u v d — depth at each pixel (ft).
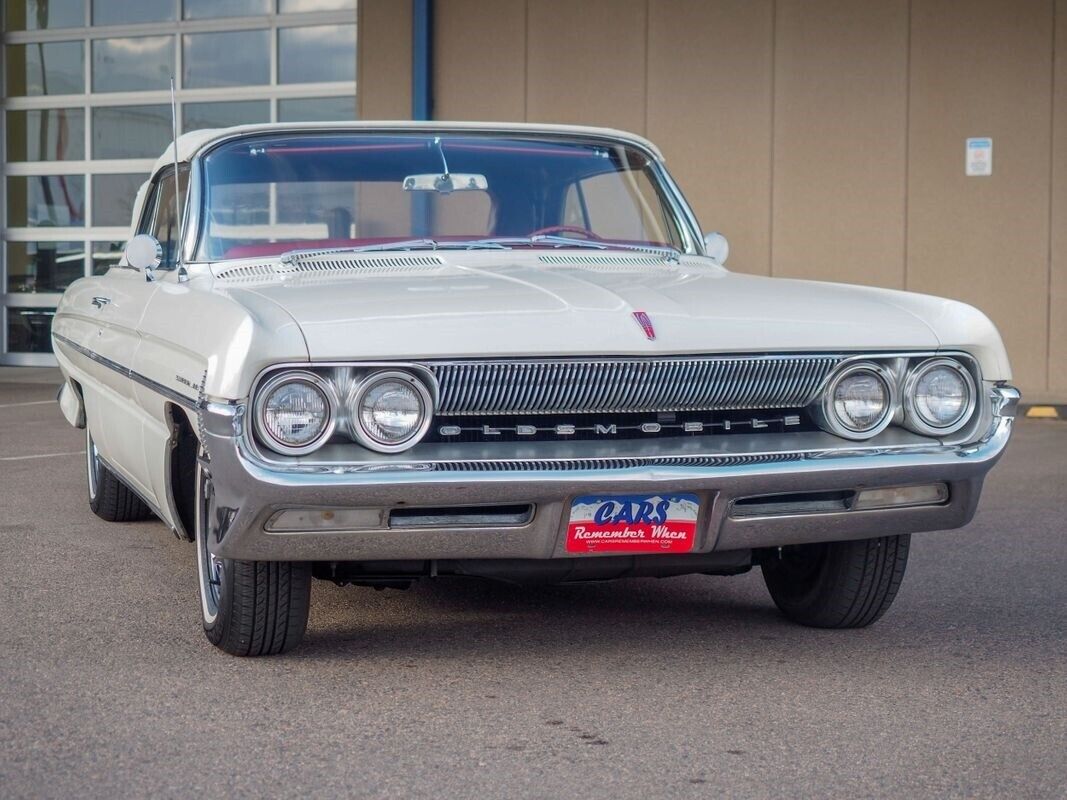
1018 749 10.88
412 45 45.19
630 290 13.30
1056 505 23.61
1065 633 14.67
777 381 12.60
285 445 11.57
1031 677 12.95
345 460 11.62
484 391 11.86
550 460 11.93
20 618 14.93
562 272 14.51
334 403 11.62
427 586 16.80
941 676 12.97
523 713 11.75
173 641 14.01
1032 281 42.04
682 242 17.24
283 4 50.98
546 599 16.19
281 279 13.98
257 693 12.25
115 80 53.16
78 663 13.16
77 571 17.43
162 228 17.35
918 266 42.65
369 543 11.98
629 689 12.48
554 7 44.47
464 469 11.71
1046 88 41.65
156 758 10.56
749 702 12.11
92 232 53.72
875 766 10.47
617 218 16.93
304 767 10.39
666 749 10.84
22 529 20.48
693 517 12.42
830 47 42.78
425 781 10.11
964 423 13.20
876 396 12.89
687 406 12.41
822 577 14.55
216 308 12.37
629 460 12.08
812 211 43.21
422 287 13.14
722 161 43.75
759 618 15.34
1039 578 17.54
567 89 44.60
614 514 12.20
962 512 13.38
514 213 16.28
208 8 51.83
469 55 45.16
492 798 9.79
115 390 16.96
